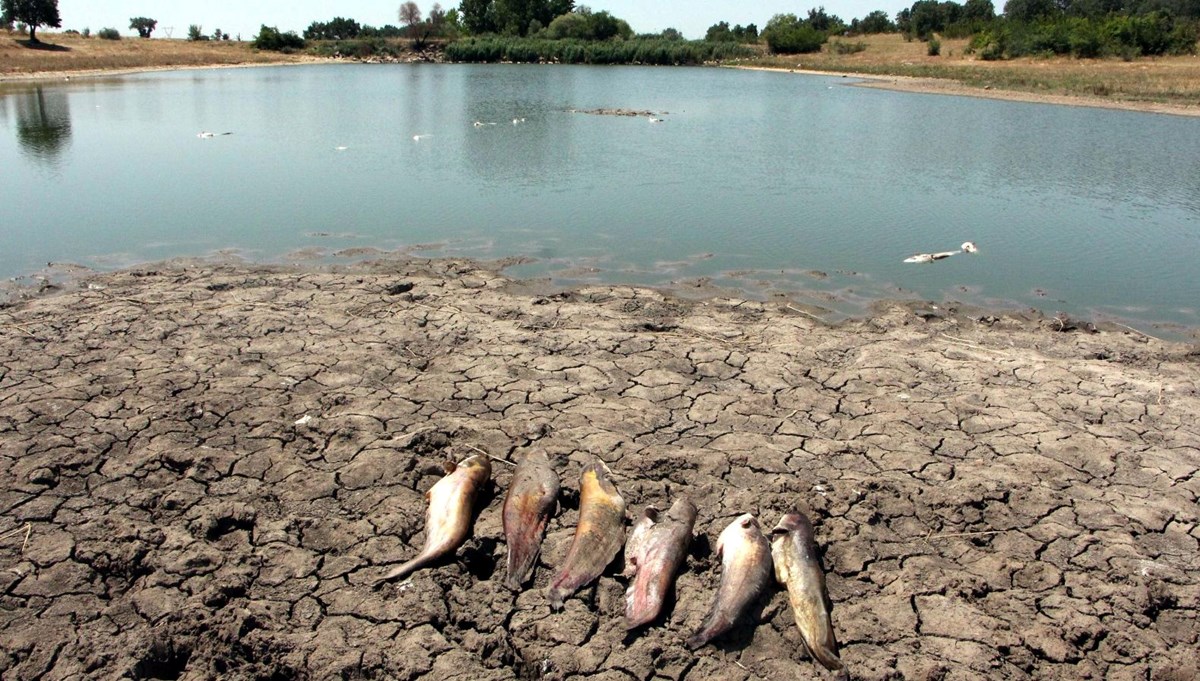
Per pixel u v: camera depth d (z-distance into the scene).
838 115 36.81
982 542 6.58
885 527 6.75
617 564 6.27
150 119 32.75
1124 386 9.37
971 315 11.95
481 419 8.24
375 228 16.09
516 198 18.98
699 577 6.11
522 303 11.69
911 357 10.09
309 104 39.44
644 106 40.56
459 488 6.64
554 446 7.71
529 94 46.59
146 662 5.32
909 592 6.02
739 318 11.47
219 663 5.32
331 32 97.88
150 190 19.31
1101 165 23.98
